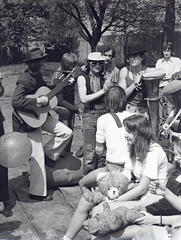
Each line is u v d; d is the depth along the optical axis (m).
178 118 4.43
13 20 14.17
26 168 5.70
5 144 3.90
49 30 14.41
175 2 12.98
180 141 3.43
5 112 9.37
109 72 5.08
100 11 13.30
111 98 3.86
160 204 3.12
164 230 2.77
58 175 4.82
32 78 4.43
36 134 4.54
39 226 4.00
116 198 3.12
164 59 7.96
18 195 4.71
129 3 13.44
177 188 3.27
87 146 4.71
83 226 3.22
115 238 2.89
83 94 4.58
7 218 4.15
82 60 15.53
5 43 14.56
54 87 4.94
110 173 3.25
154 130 4.57
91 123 4.65
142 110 4.68
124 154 3.64
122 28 14.57
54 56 15.04
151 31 13.79
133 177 3.36
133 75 4.76
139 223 2.93
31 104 4.31
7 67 15.05
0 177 4.24
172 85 4.38
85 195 3.13
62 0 13.01
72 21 14.35
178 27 13.46
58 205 4.48
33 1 13.56
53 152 4.79
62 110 5.41
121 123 3.72
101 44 5.10
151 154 3.14
